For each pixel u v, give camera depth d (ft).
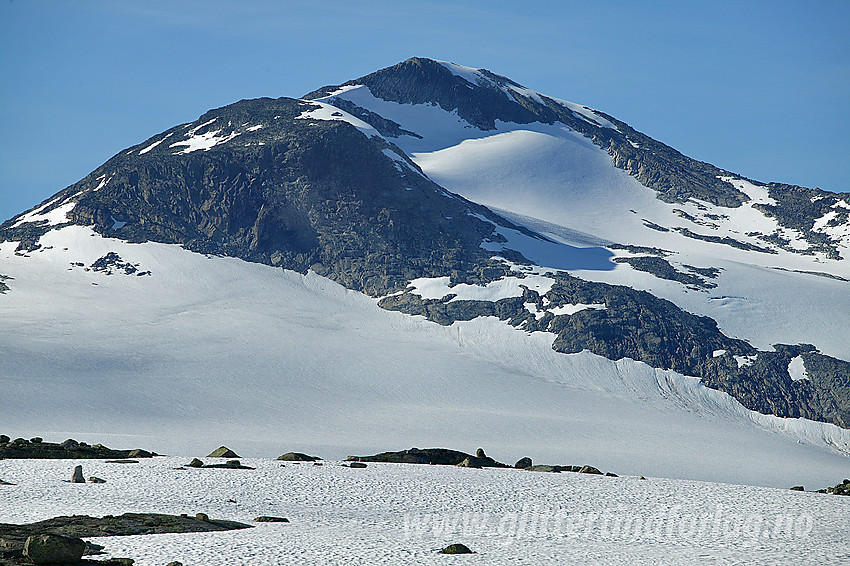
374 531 204.44
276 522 210.79
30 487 249.14
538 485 284.82
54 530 186.29
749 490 285.02
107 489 250.57
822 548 195.21
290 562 164.25
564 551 186.70
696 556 183.83
